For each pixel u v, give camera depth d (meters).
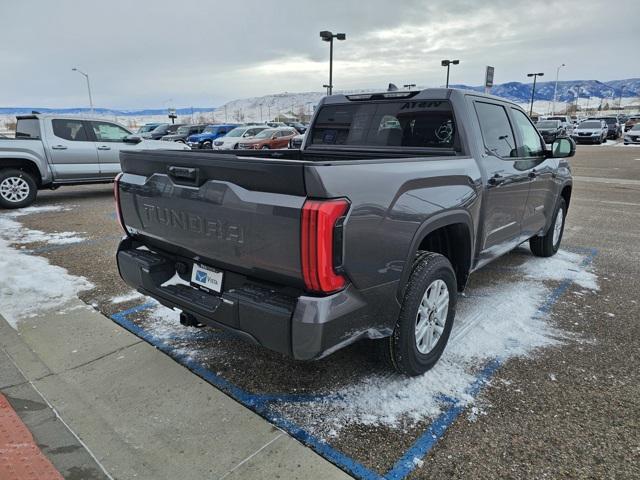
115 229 7.35
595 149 27.33
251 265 2.34
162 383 2.93
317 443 2.38
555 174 5.15
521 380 2.95
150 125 38.78
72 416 2.61
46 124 9.47
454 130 3.51
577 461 2.25
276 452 2.32
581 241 6.68
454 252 3.39
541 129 31.67
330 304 2.16
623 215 8.66
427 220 2.71
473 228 3.35
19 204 9.24
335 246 2.10
